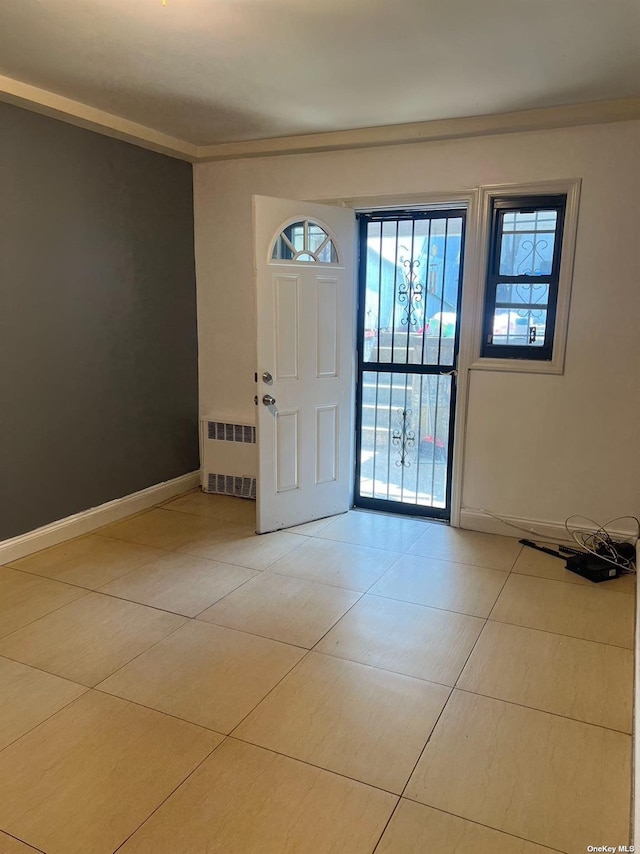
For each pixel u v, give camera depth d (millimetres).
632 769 1939
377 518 4172
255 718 2174
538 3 2139
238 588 3141
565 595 3082
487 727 2133
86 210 3582
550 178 3402
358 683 2373
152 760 1975
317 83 2938
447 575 3303
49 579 3213
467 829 1726
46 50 2596
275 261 3619
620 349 3416
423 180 3707
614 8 2172
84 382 3703
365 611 2918
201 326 4582
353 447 4324
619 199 3289
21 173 3191
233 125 3633
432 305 3955
